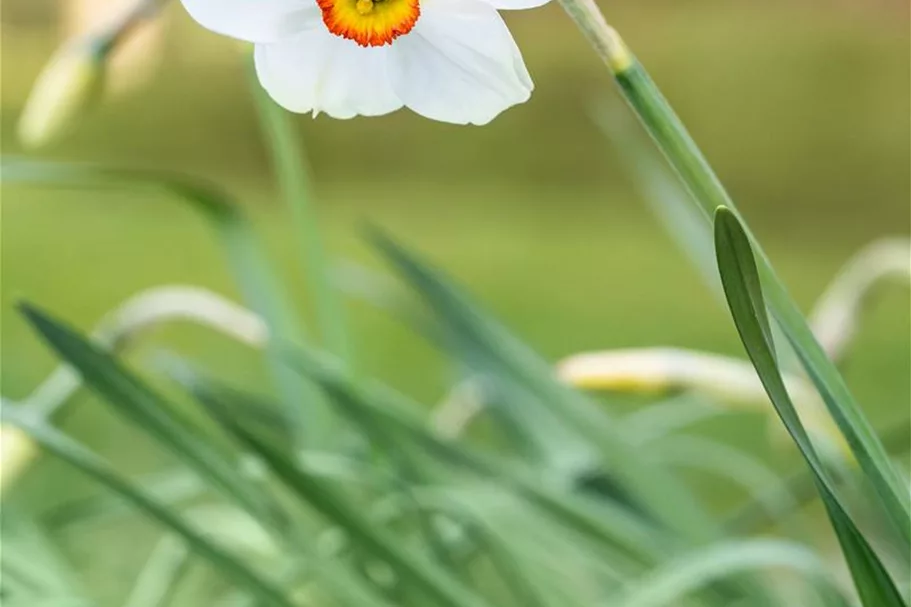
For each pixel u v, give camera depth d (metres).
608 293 3.13
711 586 0.85
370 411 0.80
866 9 4.12
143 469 1.59
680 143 0.58
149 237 3.63
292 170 0.92
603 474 0.92
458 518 0.82
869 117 3.98
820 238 3.73
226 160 4.35
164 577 0.87
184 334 2.50
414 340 2.67
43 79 0.90
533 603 0.84
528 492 0.79
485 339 0.94
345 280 1.11
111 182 0.85
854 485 0.72
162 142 4.35
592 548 0.90
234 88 4.35
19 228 3.66
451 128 4.43
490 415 1.03
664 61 4.23
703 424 1.92
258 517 0.73
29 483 1.21
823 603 0.76
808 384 0.74
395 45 0.57
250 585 0.71
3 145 4.17
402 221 3.88
